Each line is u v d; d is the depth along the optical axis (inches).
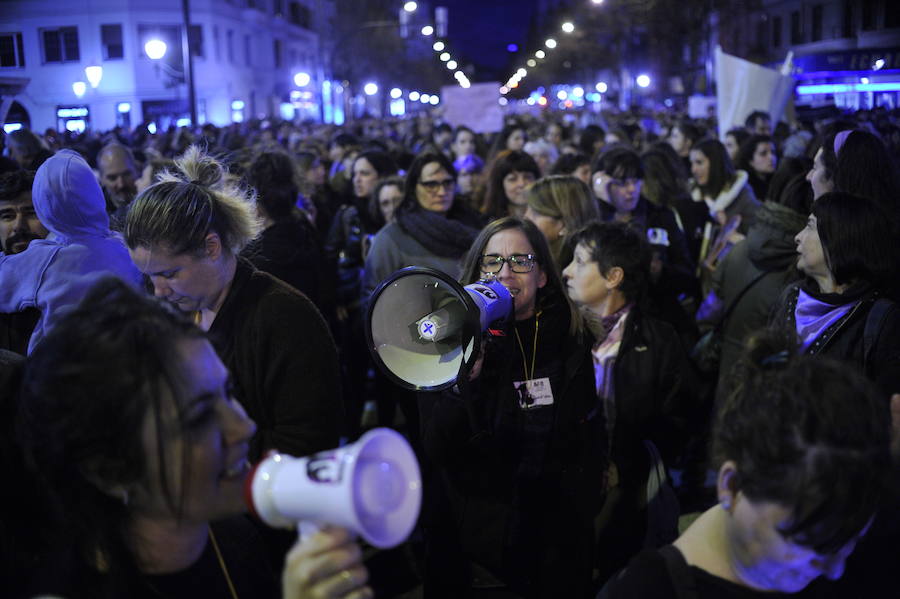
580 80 2090.3
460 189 235.5
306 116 1637.6
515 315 95.7
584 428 99.6
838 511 42.3
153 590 48.0
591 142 349.7
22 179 117.6
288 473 38.9
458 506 97.4
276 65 1546.5
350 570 39.9
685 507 153.8
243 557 58.8
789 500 42.5
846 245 90.9
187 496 44.2
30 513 45.5
